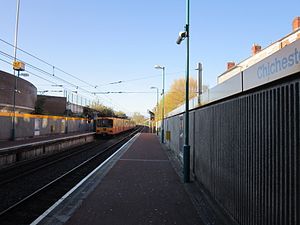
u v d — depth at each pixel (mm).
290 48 5082
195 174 14719
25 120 35500
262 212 6254
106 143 46500
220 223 8203
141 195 11305
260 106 6461
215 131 10500
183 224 8125
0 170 19281
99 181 13953
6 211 9664
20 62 31391
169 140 32344
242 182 7512
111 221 8297
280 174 5520
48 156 28281
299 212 4895
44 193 13078
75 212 9078
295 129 5031
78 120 61125
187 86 14414
